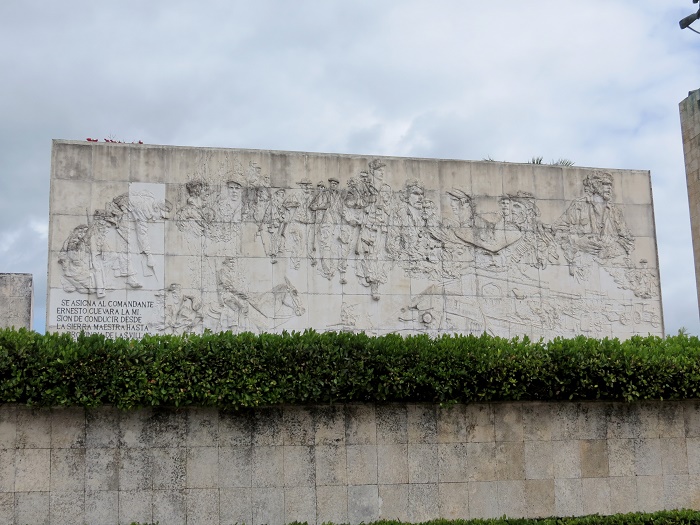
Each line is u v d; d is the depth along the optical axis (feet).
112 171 68.39
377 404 43.98
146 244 67.82
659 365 46.11
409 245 71.77
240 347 42.91
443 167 73.56
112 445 41.45
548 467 45.24
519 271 73.51
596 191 76.38
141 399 41.06
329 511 42.80
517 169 75.05
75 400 40.55
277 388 42.29
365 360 43.62
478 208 73.67
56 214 67.05
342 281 70.18
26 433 40.86
